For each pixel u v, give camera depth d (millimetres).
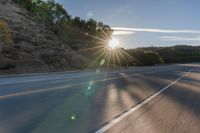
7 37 43000
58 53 56469
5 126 7129
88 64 63656
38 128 6949
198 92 16672
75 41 81750
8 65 38250
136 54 108188
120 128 7047
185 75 39281
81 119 8125
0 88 17438
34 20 77938
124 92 15984
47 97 13055
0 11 69312
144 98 13453
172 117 8672
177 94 15469
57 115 8688
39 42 55688
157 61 127188
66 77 30453
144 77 32344
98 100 12359
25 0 94000
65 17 97125
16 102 11328
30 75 34188
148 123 7719
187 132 6781
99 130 6793
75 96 13633
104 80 25984
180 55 192625
